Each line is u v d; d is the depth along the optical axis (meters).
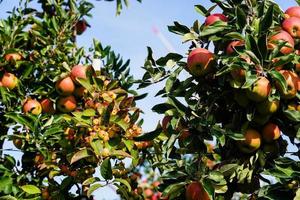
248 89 1.90
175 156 2.15
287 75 1.93
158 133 2.15
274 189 1.89
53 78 2.71
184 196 2.01
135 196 2.45
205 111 2.05
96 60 2.60
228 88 2.02
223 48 2.08
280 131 2.01
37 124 2.47
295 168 1.93
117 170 2.38
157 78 2.18
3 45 2.79
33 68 2.78
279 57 1.90
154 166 2.06
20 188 2.46
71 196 2.51
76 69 2.60
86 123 2.23
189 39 2.14
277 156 2.01
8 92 2.67
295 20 2.04
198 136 1.99
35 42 2.89
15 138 2.51
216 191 1.94
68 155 2.26
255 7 2.09
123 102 2.39
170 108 2.10
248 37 1.89
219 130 1.92
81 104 2.65
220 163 2.01
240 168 1.98
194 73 2.04
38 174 2.54
